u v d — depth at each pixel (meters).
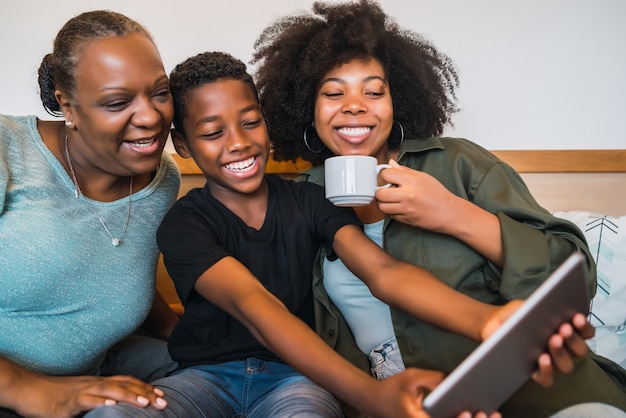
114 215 1.14
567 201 1.75
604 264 1.49
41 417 0.92
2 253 1.01
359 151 1.23
